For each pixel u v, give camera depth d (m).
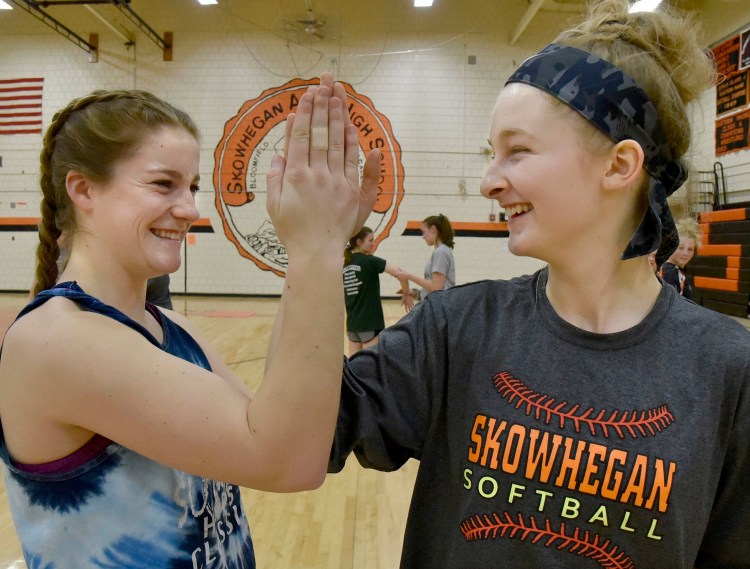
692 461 0.58
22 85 9.54
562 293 0.67
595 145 0.60
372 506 2.29
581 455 0.60
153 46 9.42
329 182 0.59
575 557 0.60
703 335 0.63
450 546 0.67
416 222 9.48
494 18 9.26
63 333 0.60
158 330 0.83
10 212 9.63
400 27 9.32
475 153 9.41
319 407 0.57
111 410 0.58
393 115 9.40
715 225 7.66
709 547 0.66
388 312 8.05
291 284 0.58
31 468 0.64
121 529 0.65
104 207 0.70
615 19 0.66
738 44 7.60
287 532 2.07
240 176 9.50
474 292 0.75
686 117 0.64
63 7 9.36
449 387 0.70
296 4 9.29
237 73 9.41
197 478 0.73
